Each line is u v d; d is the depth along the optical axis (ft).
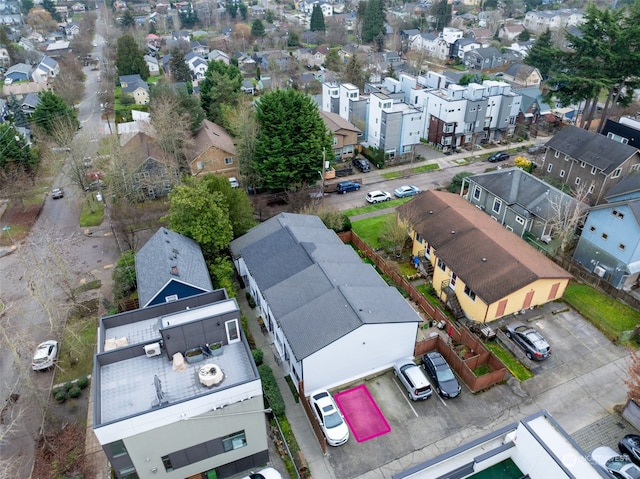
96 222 158.10
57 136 170.09
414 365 92.02
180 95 195.52
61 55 401.08
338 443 79.10
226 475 75.51
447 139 211.61
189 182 125.70
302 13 619.67
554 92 198.80
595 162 161.99
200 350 74.33
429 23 495.41
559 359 96.73
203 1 636.89
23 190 171.53
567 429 82.07
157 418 62.95
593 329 104.42
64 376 96.43
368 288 98.22
